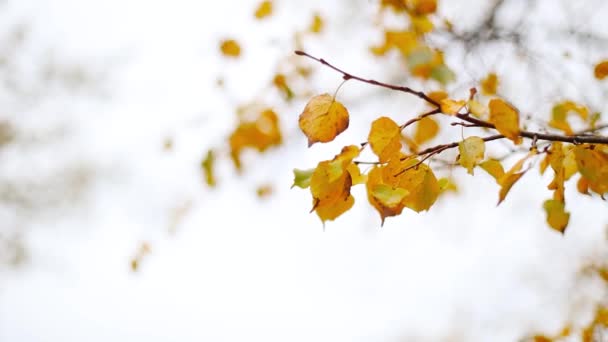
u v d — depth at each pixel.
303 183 1.54
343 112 1.53
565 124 1.70
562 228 1.56
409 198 1.53
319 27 2.27
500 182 1.54
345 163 1.51
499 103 1.48
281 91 2.20
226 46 2.16
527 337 1.88
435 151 1.54
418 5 1.93
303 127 1.53
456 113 1.49
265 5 2.17
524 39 1.98
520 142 1.53
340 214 1.56
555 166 1.55
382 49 2.00
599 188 1.55
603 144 1.55
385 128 1.52
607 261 2.44
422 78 1.83
